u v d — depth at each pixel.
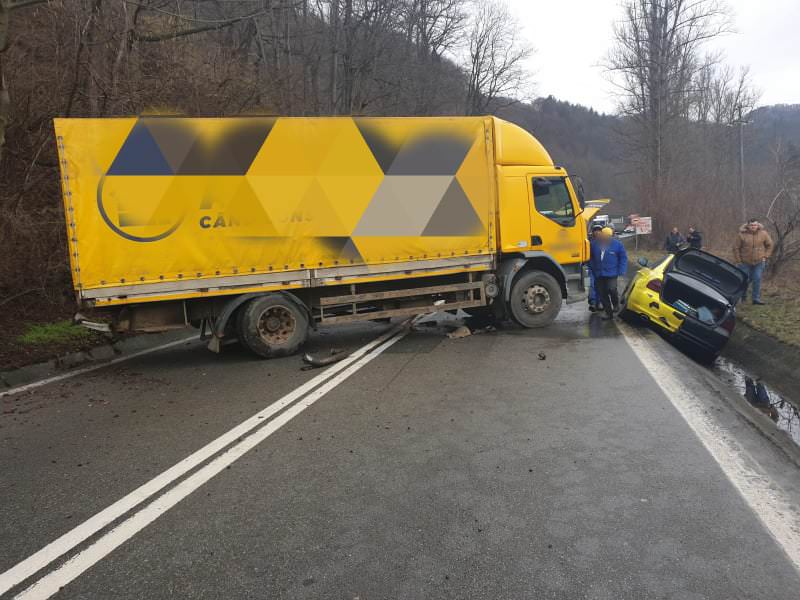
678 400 5.46
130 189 6.79
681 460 4.09
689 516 3.32
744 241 11.66
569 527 3.23
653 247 28.27
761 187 22.08
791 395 7.66
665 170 31.72
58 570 2.94
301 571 2.88
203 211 7.09
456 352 7.79
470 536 3.16
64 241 9.51
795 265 15.32
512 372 6.65
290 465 4.17
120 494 3.79
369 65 25.38
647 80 32.28
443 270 8.41
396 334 9.28
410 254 8.16
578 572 2.82
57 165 9.70
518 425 4.88
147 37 13.06
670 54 31.86
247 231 7.30
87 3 11.20
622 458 4.14
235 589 2.75
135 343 9.18
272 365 7.37
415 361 7.32
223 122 7.12
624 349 7.73
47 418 5.45
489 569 2.86
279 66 19.36
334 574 2.85
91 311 7.83
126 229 6.80
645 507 3.43
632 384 6.03
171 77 12.69
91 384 6.70
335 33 23.61
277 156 7.36
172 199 6.96
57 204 9.73
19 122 9.29
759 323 9.99
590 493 3.62
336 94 25.25
